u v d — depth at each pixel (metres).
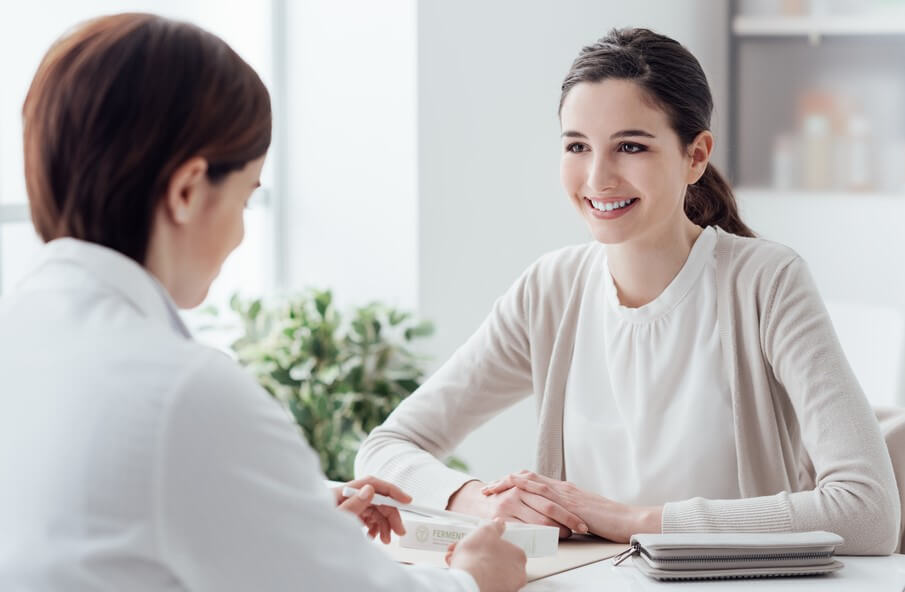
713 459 2.13
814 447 1.98
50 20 3.58
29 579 1.10
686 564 1.69
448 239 4.14
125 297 1.22
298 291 4.21
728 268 2.16
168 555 1.12
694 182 2.18
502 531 1.61
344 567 1.21
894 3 5.17
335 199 4.19
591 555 1.83
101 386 1.13
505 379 2.44
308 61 4.20
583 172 2.07
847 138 5.33
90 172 1.21
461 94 4.16
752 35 5.51
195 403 1.12
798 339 2.04
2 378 1.17
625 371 2.20
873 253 5.30
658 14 5.19
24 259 3.56
